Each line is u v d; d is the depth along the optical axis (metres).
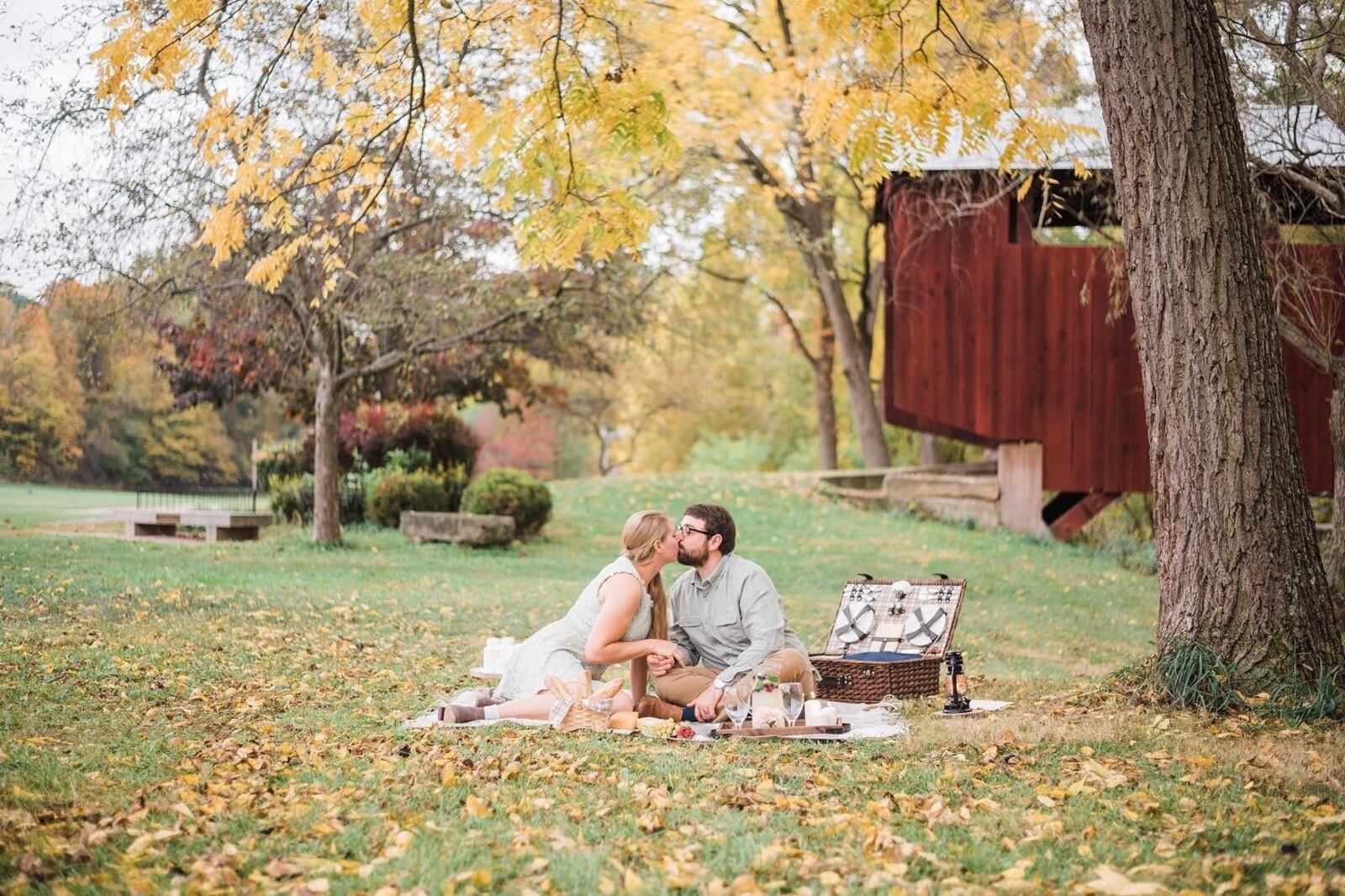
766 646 6.59
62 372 30.44
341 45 9.60
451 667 8.38
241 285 13.78
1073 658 10.30
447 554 15.83
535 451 42.16
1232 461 6.63
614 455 51.62
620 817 4.45
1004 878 3.82
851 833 4.27
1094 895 3.66
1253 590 6.60
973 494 18.94
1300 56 9.62
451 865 3.87
